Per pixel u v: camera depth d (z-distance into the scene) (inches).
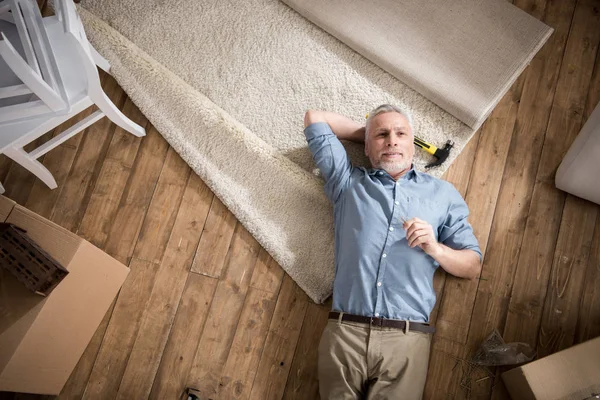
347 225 71.8
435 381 75.2
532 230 79.8
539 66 85.4
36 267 60.8
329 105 83.0
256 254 80.1
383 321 67.8
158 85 83.0
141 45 85.4
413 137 75.6
